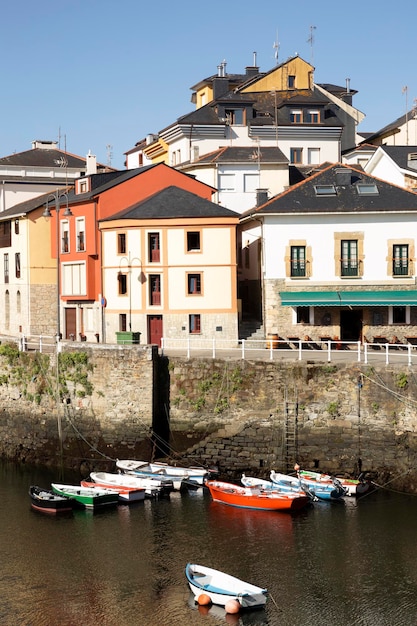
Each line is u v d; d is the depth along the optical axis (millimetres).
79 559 30547
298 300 47156
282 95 76438
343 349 47594
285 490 36031
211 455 40594
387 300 46812
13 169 78688
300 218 47938
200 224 49000
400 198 48562
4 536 32906
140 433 41156
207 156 64688
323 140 73062
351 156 72562
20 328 61844
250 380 40031
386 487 37750
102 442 41969
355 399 38594
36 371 44594
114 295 51281
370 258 47969
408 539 31609
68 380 43094
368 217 47781
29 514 35500
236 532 32656
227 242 49000
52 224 58938
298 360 39406
